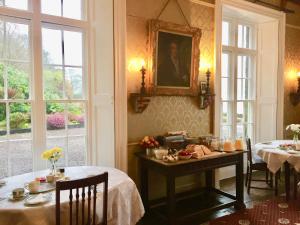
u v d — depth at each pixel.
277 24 4.79
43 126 2.91
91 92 3.20
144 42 3.21
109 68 3.03
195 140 3.37
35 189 1.99
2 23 2.70
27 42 2.83
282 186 4.06
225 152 3.17
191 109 3.66
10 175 2.77
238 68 4.75
